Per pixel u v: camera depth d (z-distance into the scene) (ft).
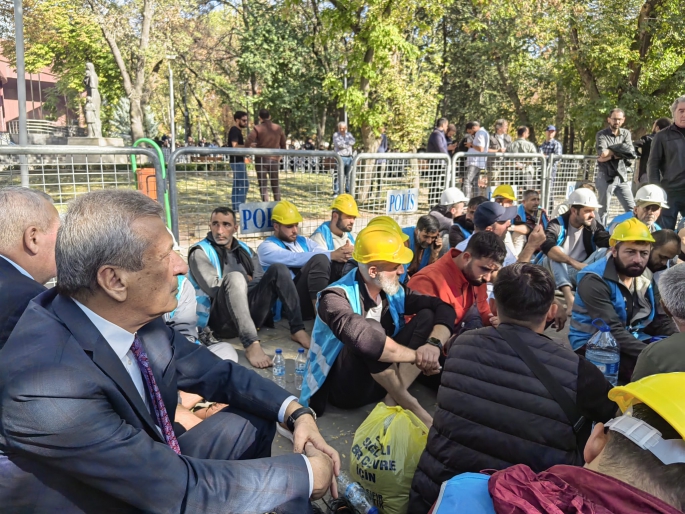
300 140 117.39
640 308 13.23
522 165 31.22
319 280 16.29
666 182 21.42
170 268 5.34
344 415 11.83
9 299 6.61
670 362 7.89
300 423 6.91
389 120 48.57
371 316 11.47
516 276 7.67
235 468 5.67
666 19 49.19
